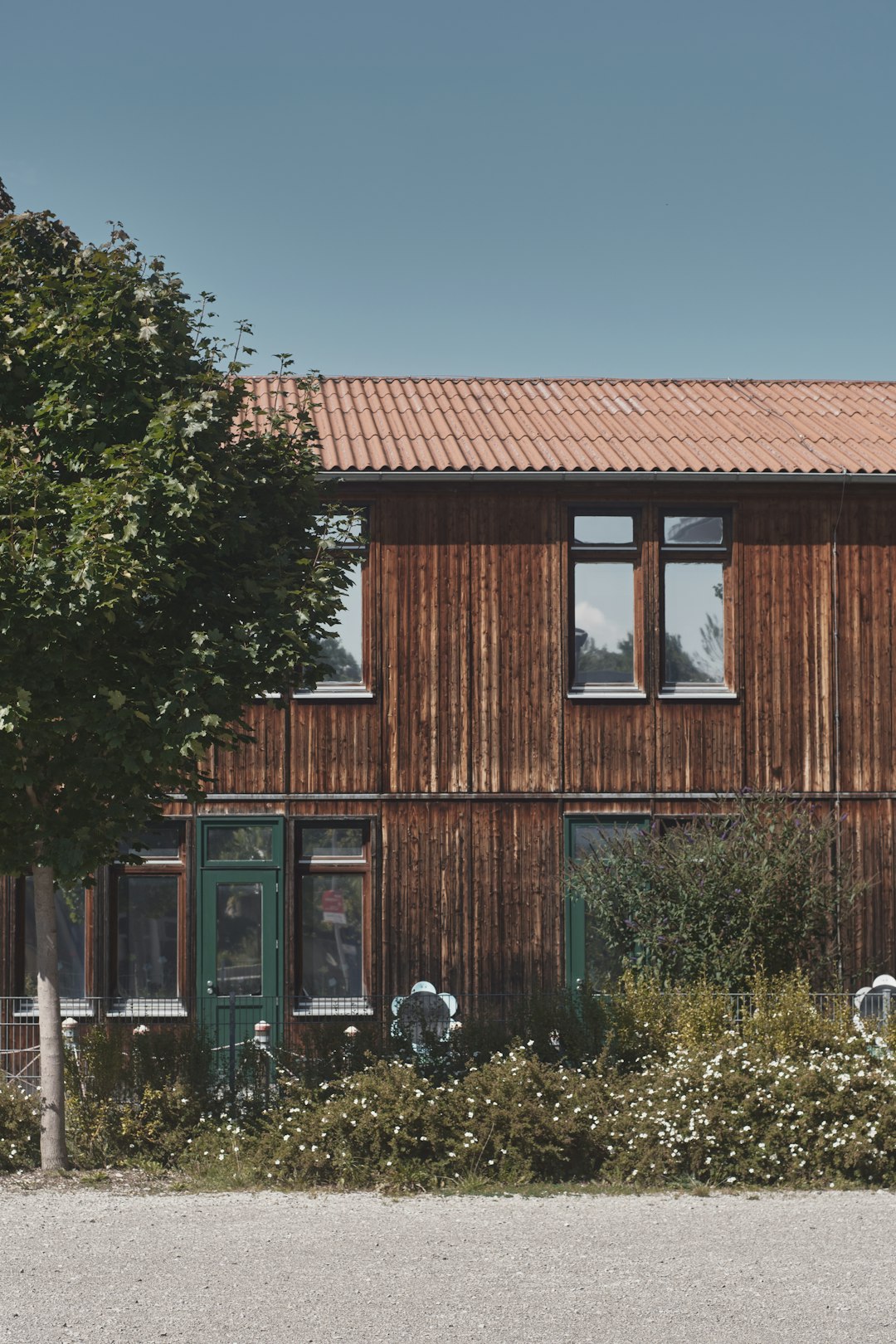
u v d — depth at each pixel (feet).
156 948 58.39
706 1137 35.29
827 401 68.80
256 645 35.78
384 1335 22.81
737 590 60.23
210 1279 25.91
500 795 59.11
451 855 58.85
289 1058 40.73
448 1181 34.73
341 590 39.32
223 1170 35.76
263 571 38.01
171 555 35.94
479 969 58.39
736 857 51.11
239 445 40.81
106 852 37.22
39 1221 30.50
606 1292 25.14
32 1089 51.01
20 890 57.62
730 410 67.00
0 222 37.78
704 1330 23.07
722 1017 43.21
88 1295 24.97
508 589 59.67
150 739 34.32
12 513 34.30
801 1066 37.91
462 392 68.54
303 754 59.06
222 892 58.65
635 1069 40.52
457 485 59.62
